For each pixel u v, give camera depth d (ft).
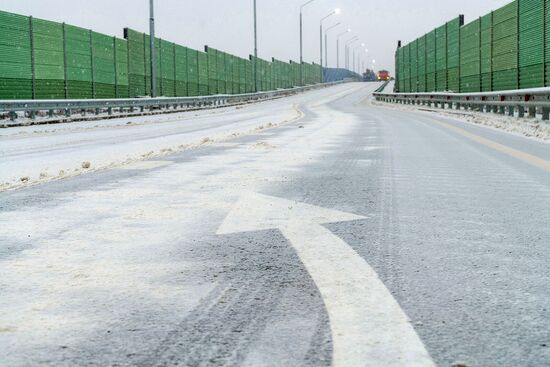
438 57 153.58
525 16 87.15
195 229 12.90
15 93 85.10
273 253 10.68
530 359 5.97
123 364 5.95
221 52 209.15
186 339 6.61
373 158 29.60
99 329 6.94
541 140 41.91
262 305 7.78
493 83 104.47
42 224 13.57
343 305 7.72
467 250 10.85
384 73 468.75
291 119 86.84
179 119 99.81
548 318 7.22
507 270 9.47
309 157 30.32
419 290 8.36
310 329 6.84
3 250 11.04
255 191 18.74
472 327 6.89
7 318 7.32
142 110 115.96
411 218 14.11
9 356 6.16
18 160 33.24
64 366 5.91
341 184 20.26
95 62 109.19
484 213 14.76
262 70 274.57
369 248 11.03
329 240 11.72
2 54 82.28
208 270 9.57
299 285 8.68
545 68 79.97
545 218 14.07
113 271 9.53
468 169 24.63
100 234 12.44
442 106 126.72
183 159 29.76
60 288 8.60
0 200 17.25
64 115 90.53
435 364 5.83
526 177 21.97
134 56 128.47
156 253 10.75
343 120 81.10
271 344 6.41
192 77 177.06
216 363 5.94
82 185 20.44
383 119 83.87
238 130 64.54
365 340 6.47
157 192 18.61
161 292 8.39
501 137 45.27
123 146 42.86
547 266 9.72
